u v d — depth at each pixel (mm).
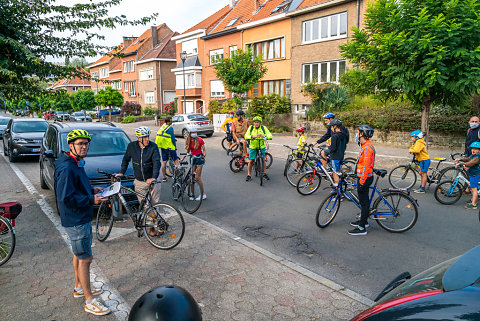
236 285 4277
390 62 9641
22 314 3684
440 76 8781
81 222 3645
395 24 9555
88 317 3637
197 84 35156
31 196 8492
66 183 3545
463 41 8820
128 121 38688
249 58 22891
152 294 1937
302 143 9516
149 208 5445
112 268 4750
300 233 6145
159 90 45344
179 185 8000
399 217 6062
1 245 4793
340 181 6434
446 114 13789
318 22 23000
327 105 18562
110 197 5527
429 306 1628
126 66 52500
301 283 4320
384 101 11367
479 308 1502
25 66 6016
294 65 24750
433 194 8508
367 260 5039
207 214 7285
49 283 4344
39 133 14297
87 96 47188
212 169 12000
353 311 3727
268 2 29328
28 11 6066
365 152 5824
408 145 15117
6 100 6125
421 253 5219
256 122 9711
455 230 6113
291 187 9445
